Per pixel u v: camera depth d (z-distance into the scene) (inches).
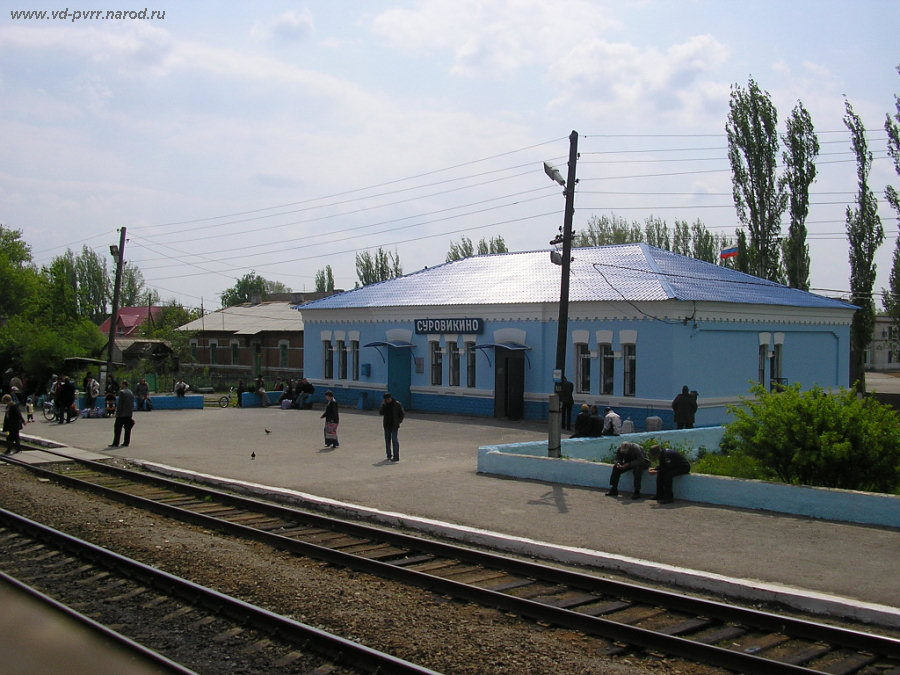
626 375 1058.7
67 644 316.2
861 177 1658.5
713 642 314.5
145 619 351.9
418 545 462.6
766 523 495.5
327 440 915.4
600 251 1310.3
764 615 325.4
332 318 1531.7
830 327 1258.0
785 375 1167.0
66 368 1859.0
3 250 2640.3
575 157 748.0
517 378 1195.3
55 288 2331.4
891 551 426.3
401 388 1378.0
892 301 1905.8
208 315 2573.8
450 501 579.2
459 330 1259.8
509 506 558.9
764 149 1669.5
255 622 337.1
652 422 957.2
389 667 284.0
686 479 572.7
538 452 747.4
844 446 538.3
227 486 676.7
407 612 346.3
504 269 1378.0
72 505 593.0
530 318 1167.6
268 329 2183.8
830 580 377.4
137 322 3543.3
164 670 289.9
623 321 1053.2
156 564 432.1
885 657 297.0
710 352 1044.5
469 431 1063.0
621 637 316.5
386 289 1504.7
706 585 379.9
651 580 399.9
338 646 301.7
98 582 408.2
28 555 462.9
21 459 852.0
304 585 383.6
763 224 1678.2
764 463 592.4
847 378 1295.5
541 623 338.0
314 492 623.2
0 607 362.9
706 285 1114.7
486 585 389.7
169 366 2287.2
